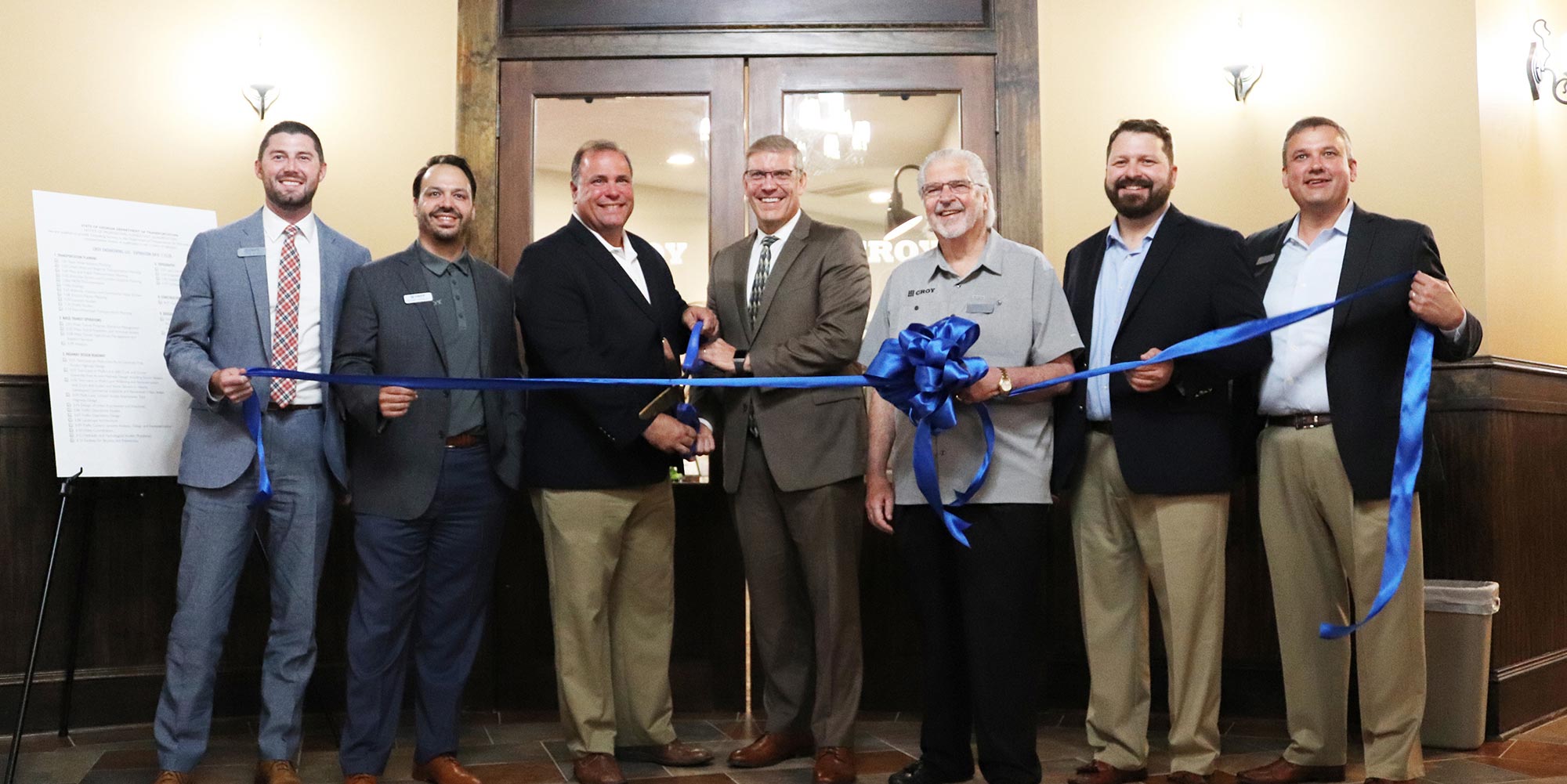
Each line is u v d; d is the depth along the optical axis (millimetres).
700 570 4023
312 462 2994
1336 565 2939
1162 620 2924
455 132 4094
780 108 4133
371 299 2992
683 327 3275
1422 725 3342
